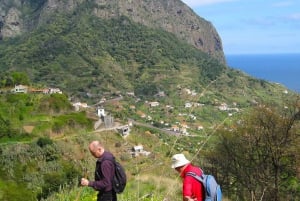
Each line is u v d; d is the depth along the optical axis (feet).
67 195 30.07
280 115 71.41
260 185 72.38
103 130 232.12
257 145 73.46
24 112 233.76
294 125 70.90
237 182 78.84
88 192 30.25
